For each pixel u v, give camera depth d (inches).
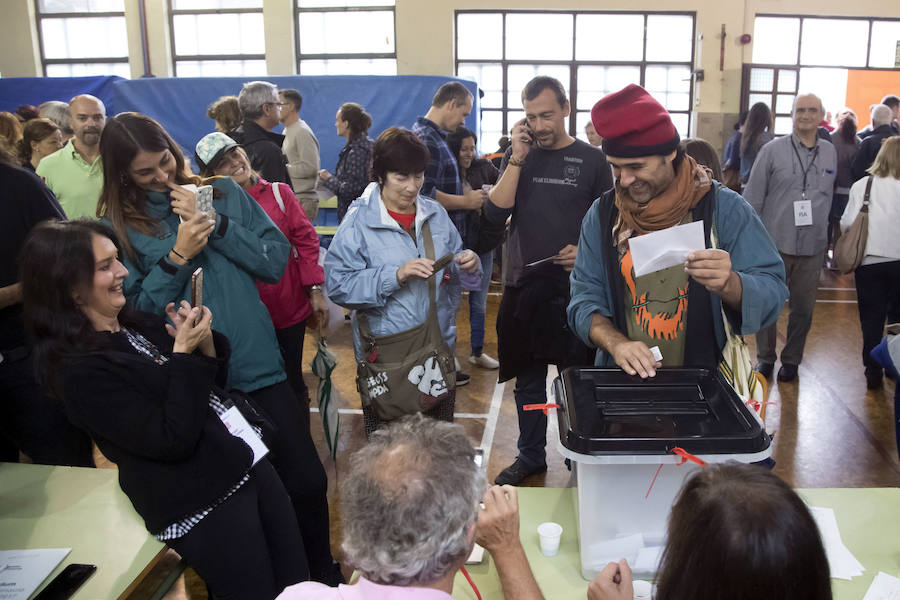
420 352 86.7
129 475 58.2
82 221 59.1
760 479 32.4
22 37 355.3
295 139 186.7
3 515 65.6
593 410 54.5
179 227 69.9
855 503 61.2
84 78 295.3
